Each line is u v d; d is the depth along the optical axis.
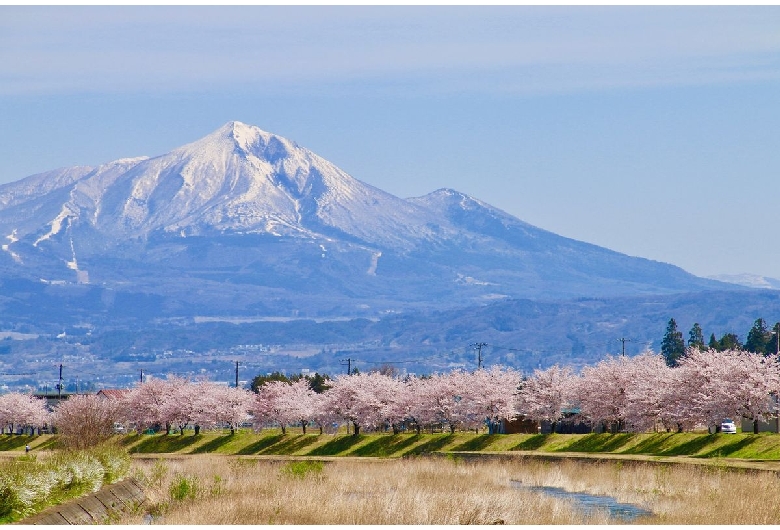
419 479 89.56
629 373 144.00
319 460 131.38
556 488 87.12
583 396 151.25
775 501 66.88
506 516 63.62
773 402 122.19
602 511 67.56
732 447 111.31
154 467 94.19
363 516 62.41
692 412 123.31
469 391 157.88
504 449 137.75
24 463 65.19
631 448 123.81
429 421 159.25
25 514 56.47
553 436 138.12
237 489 77.56
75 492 65.06
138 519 63.12
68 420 161.25
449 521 61.47
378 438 153.12
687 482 82.56
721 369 122.19
